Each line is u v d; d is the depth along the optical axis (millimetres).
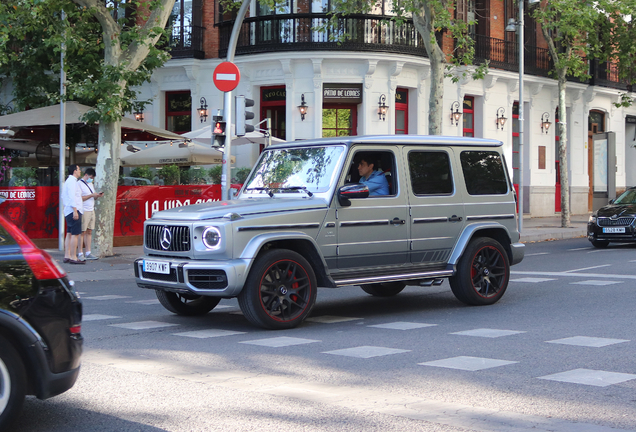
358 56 24578
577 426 4270
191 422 4430
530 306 9344
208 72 26312
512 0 30172
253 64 25344
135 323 8406
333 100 25094
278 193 8523
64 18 16734
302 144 8859
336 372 5758
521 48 24047
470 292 9281
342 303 10117
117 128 17156
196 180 22734
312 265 8133
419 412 4594
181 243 7746
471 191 9469
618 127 36969
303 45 24484
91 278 14109
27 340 4004
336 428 4270
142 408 4754
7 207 17828
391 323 8219
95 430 4301
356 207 8336
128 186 19516
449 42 27734
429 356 6348
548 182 32438
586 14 23359
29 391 4125
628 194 19875
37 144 22062
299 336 7430
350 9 22891
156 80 26859
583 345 6715
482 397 4949
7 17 15609
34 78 24719
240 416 4535
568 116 33844
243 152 25750
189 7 26359
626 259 15250
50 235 18531
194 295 8516
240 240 7516
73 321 4227
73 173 15750
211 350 6711
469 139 9578
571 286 11156
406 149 8891
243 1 15547
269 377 5609
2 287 3973
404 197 8750
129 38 16359
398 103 26562
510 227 9867
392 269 8688
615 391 5074
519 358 6211
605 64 34844
